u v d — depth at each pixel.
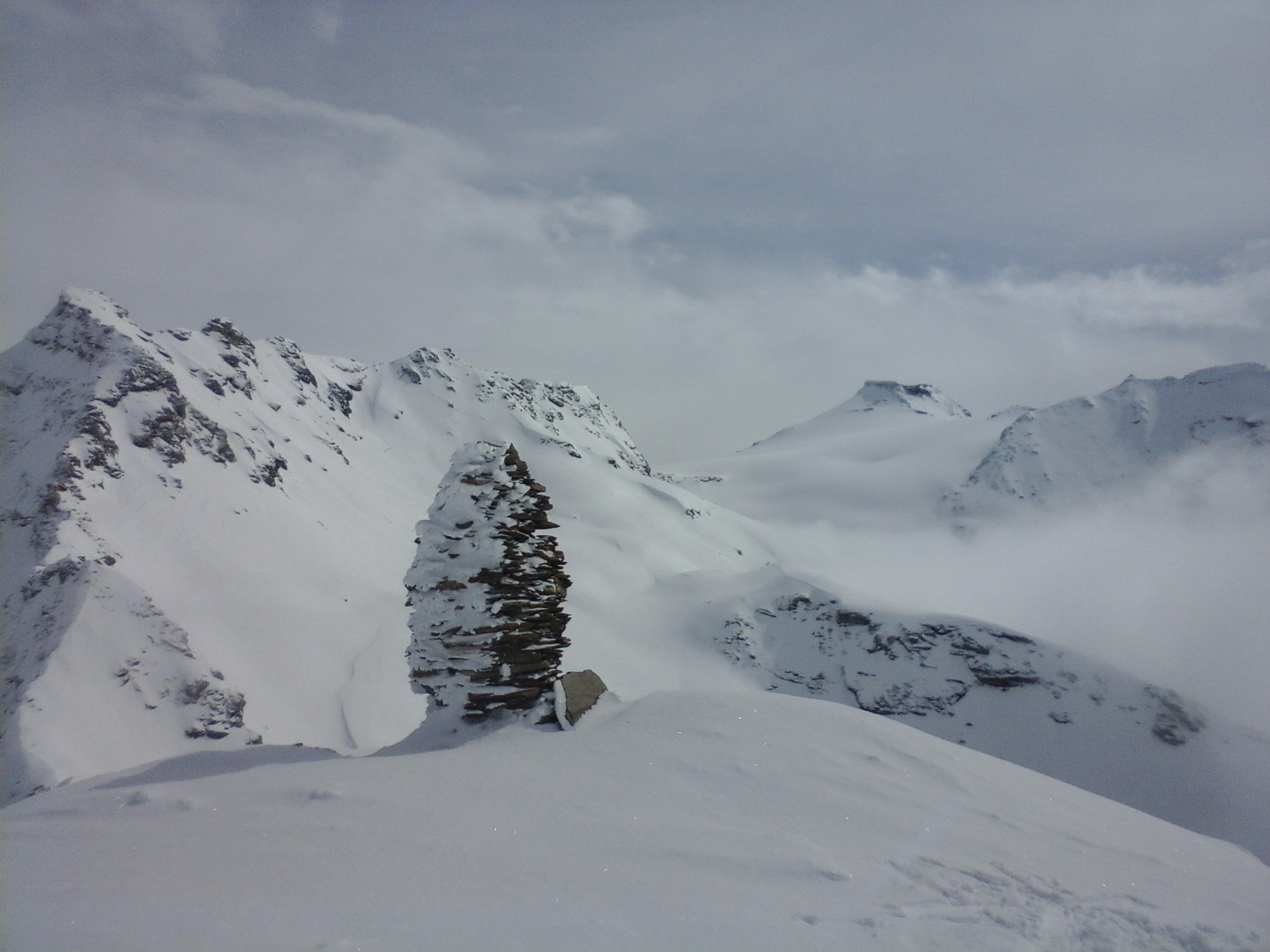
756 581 133.38
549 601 12.35
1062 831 8.63
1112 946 6.04
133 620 70.81
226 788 8.66
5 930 5.22
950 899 6.57
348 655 87.81
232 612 86.25
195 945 5.03
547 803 8.15
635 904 6.00
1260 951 6.20
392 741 74.06
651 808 8.12
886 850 7.48
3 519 88.06
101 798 8.47
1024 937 5.99
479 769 9.11
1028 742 94.00
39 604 71.38
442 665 11.99
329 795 8.26
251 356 175.38
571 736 10.35
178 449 109.81
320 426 175.62
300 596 95.69
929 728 99.00
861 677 108.31
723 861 6.91
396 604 103.62
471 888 6.15
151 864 6.54
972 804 8.90
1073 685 100.62
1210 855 8.98
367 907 5.71
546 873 6.50
